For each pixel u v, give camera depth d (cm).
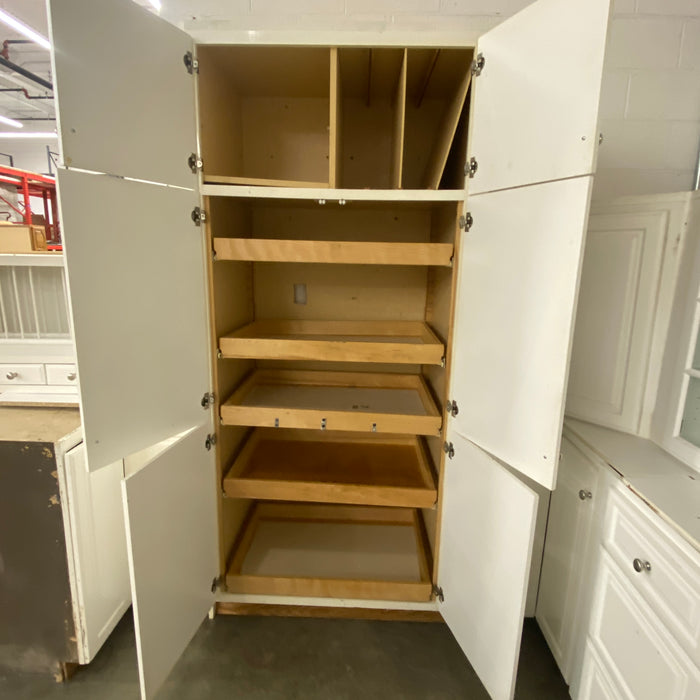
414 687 130
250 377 175
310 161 161
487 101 108
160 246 111
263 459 173
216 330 132
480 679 125
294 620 154
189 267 120
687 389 108
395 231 169
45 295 148
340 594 146
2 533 120
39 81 366
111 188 98
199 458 131
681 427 110
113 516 140
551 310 94
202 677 132
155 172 108
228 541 156
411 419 135
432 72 128
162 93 107
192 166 118
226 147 140
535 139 95
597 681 106
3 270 146
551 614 135
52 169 636
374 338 168
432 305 169
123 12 96
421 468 166
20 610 125
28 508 118
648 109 145
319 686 130
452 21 143
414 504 143
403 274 176
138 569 107
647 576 90
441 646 144
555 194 91
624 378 123
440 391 146
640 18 138
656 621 86
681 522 82
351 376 180
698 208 105
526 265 99
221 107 135
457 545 131
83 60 90
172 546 120
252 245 122
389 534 179
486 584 118
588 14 82
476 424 119
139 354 110
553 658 137
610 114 146
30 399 143
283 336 172
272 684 130
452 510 133
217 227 131
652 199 114
